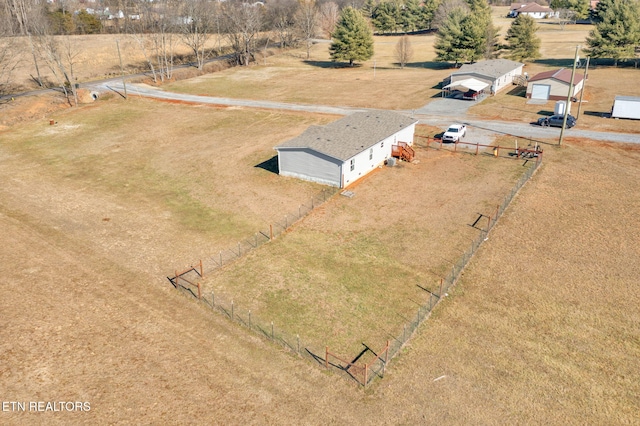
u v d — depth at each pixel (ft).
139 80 288.10
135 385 68.03
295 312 83.10
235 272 95.76
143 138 187.32
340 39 335.88
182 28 328.49
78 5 530.27
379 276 92.79
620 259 94.99
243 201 128.36
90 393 66.90
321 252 102.06
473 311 81.97
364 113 168.55
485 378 67.72
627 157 144.56
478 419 61.16
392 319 80.64
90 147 178.29
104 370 70.95
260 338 77.10
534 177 134.41
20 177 150.30
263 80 295.48
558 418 61.11
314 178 137.18
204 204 127.95
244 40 355.56
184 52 381.60
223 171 150.10
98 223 118.42
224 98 248.52
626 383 66.28
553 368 69.26
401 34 524.11
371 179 137.69
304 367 70.90
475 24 309.01
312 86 272.31
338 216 117.39
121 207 127.44
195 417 62.59
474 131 174.70
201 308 85.05
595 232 105.40
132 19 440.04
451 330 77.56
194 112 221.87
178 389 67.26
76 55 308.81
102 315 83.51
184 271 96.84
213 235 111.45
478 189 128.16
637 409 62.13
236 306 85.10
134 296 88.94
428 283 90.07
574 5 501.97
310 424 61.21
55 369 71.26
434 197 124.88
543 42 391.45
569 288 86.89
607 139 159.74
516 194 124.47
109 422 62.23
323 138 140.36
